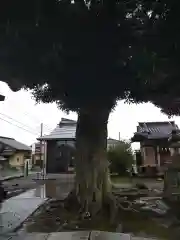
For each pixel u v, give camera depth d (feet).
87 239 8.43
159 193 34.50
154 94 19.86
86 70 14.82
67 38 12.75
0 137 88.38
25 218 21.12
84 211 21.68
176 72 14.60
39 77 16.44
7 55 13.88
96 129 23.30
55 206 24.82
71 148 76.84
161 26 12.57
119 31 13.07
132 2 12.75
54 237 8.89
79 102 19.04
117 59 14.35
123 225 19.22
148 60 13.88
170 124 72.13
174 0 11.44
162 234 17.03
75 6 12.16
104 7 12.51
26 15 11.43
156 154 63.31
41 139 77.87
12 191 39.11
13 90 20.29
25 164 72.79
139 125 74.38
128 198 30.78
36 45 13.03
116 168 54.90
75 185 23.82
